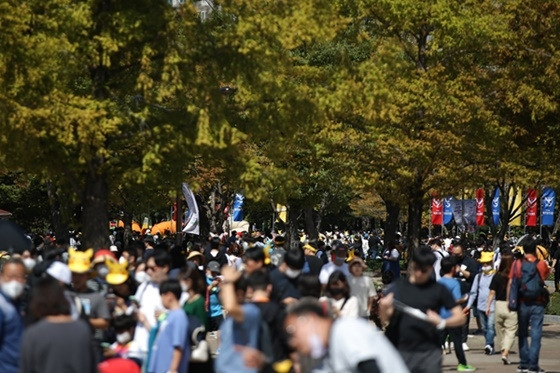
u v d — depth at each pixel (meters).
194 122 41.78
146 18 40.66
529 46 60.19
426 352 22.45
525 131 60.81
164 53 41.22
